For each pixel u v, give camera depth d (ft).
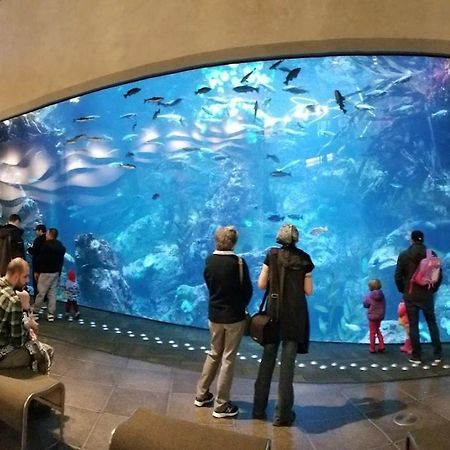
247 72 33.47
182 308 35.27
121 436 9.23
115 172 36.42
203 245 35.94
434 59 29.96
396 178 32.73
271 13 20.11
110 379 16.99
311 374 18.44
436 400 15.57
